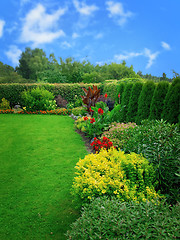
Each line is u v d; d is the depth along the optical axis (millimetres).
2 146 5797
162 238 1553
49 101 12344
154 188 2928
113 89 11922
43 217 2799
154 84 6137
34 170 4254
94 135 6266
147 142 3355
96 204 2104
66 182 3748
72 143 6105
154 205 2020
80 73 25109
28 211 2926
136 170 2836
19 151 5391
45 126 8328
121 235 1671
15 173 4125
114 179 2660
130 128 4445
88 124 6715
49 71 29172
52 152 5324
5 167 4410
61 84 14469
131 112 7117
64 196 3303
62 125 8570
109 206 1964
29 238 2428
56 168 4348
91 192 2477
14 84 13445
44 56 42750
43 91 12391
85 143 6145
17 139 6469
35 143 6066
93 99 8008
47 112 11633
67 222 2705
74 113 10859
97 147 4707
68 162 4668
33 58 40062
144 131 3678
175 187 2906
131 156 3066
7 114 11344
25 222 2699
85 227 1789
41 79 28578
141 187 2752
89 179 2574
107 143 4254
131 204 2061
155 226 1671
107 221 1759
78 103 13430
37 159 4844
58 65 32062
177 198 2770
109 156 3232
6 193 3393
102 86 14773
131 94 7148
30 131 7473
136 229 1660
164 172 2936
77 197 2676
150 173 2848
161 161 2928
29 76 40406
